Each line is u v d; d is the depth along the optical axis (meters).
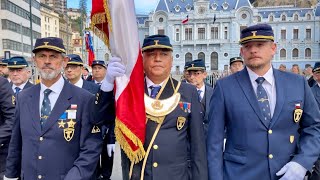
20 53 49.66
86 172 3.38
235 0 75.44
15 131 3.62
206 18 74.75
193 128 3.40
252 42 3.32
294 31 73.25
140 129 3.17
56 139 3.42
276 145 3.27
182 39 76.50
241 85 3.44
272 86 3.42
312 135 3.36
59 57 3.54
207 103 6.03
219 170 3.38
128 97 3.20
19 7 49.34
